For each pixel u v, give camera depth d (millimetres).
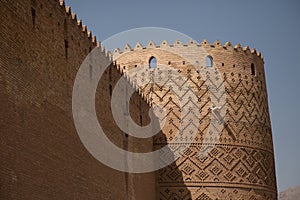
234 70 36562
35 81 19391
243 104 36250
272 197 36562
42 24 20453
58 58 21641
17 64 18172
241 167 35156
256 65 37688
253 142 36062
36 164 18766
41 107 19672
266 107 38156
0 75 16953
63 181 20859
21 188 17547
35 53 19625
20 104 18094
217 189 34406
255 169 35688
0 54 17109
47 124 20000
